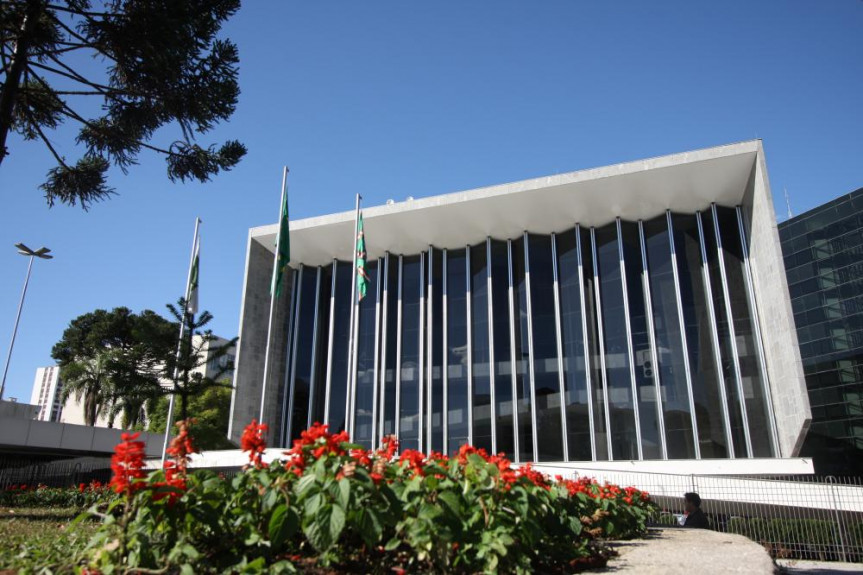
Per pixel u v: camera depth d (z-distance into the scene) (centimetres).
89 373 4525
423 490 440
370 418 3020
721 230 2755
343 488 376
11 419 2419
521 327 2944
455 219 2995
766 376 2502
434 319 3109
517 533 489
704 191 2720
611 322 2792
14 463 2617
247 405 3116
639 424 2572
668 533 1029
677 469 2236
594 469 2059
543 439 2689
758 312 2605
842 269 4125
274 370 3303
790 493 1738
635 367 2664
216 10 1369
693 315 2675
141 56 1261
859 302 3969
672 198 2769
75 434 2681
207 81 1391
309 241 3275
